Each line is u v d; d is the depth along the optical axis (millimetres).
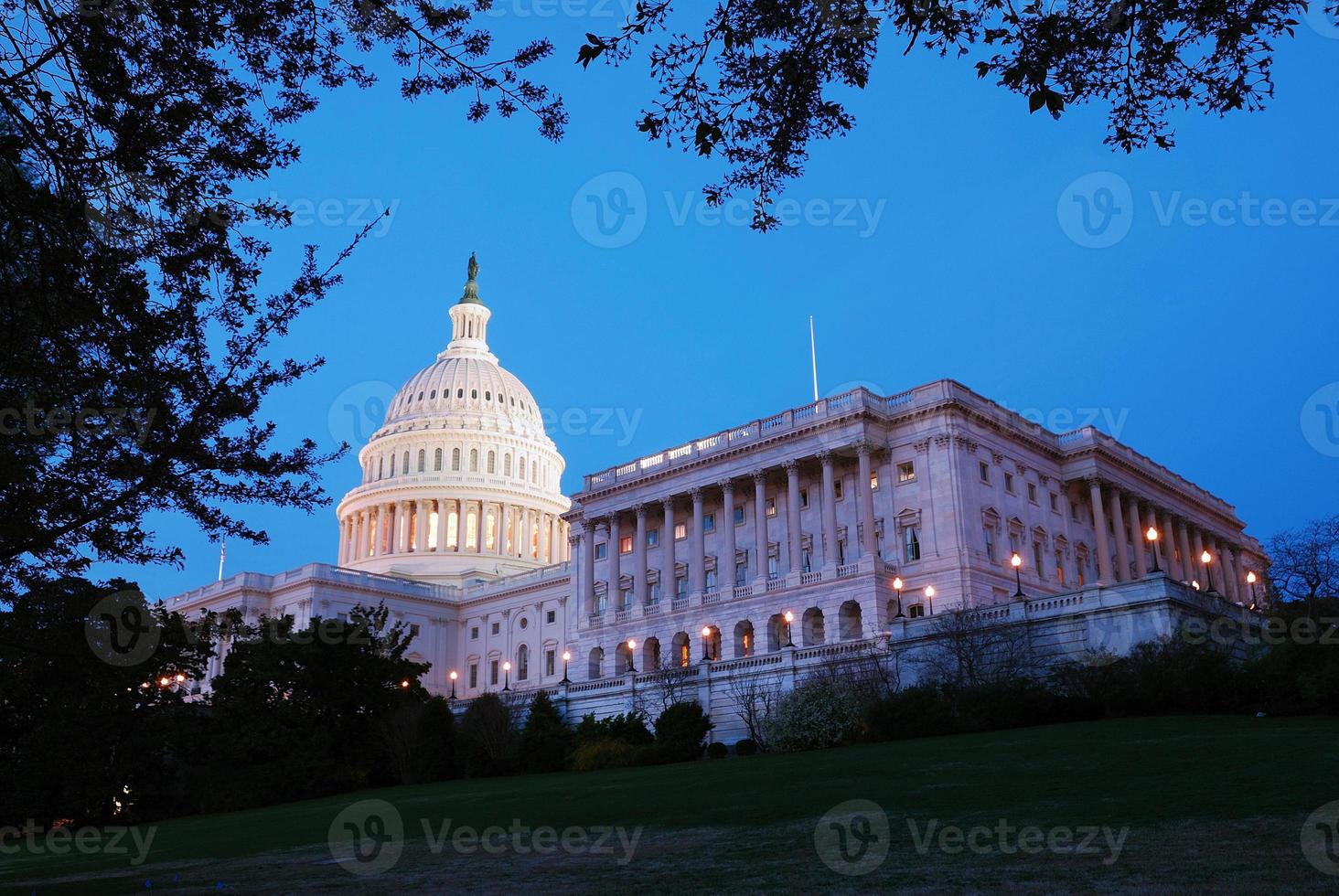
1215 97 16547
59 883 26391
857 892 17531
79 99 16891
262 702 72125
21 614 25891
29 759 46500
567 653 106125
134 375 19875
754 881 19172
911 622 60906
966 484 87000
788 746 55625
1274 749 30531
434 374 178250
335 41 17875
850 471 92312
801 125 17500
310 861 27453
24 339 19016
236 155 17891
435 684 139500
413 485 162125
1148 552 103750
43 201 16828
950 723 50375
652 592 102188
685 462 99562
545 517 167750
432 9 17328
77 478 21594
